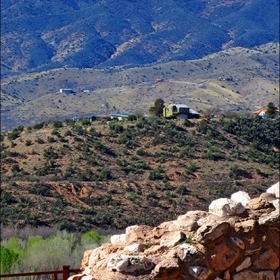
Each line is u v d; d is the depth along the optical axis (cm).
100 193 12094
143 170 14262
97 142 15538
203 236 1580
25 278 3959
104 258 1599
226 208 1664
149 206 11525
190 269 1552
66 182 12469
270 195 1784
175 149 15650
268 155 16250
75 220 9869
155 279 1498
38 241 5178
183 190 12569
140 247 1605
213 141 16425
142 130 16600
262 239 1662
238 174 14188
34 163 14238
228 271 1603
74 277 1590
